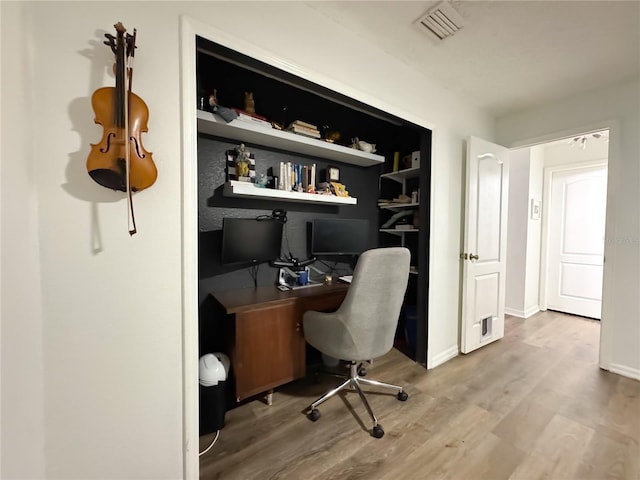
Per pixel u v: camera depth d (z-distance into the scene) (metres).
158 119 1.06
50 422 0.93
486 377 2.12
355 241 2.48
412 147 2.84
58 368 0.93
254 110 2.01
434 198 2.25
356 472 1.28
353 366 1.84
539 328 3.20
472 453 1.38
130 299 1.04
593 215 3.52
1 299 0.76
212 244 1.94
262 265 2.17
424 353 2.30
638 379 2.08
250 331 1.66
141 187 0.98
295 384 2.04
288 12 1.40
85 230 0.96
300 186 2.11
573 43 1.75
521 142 2.72
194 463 1.18
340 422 1.62
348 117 2.62
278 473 1.28
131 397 1.06
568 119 2.45
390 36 1.71
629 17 1.52
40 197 0.89
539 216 3.81
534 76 2.13
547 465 1.31
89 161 0.89
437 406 1.76
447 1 1.43
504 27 1.62
